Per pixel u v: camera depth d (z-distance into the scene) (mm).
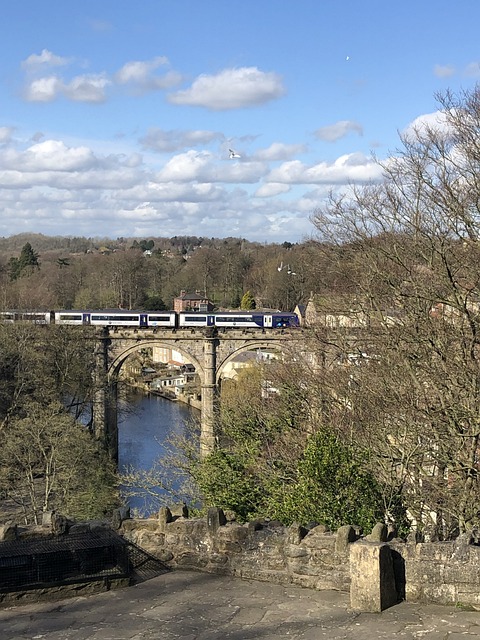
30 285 150750
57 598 13969
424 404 26859
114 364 77250
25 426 46938
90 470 48219
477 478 23141
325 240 34344
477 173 25594
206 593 13938
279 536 14547
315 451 21703
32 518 44219
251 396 41344
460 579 12758
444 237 25656
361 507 21188
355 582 12789
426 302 27172
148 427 88000
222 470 28453
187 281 167750
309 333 38188
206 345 77500
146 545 15398
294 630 11930
